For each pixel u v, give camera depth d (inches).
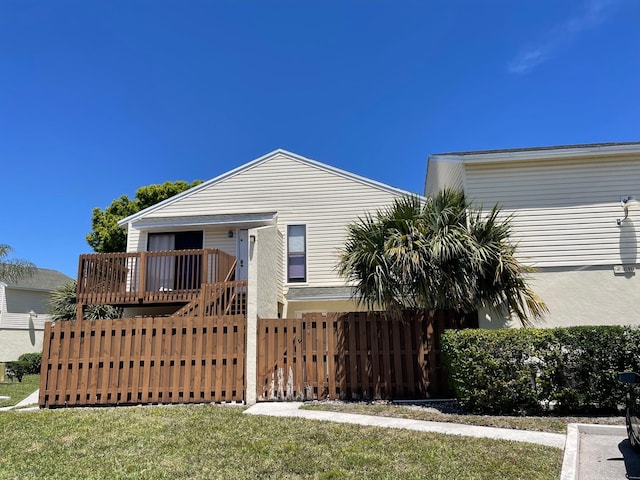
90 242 1179.9
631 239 381.7
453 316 339.6
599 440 228.7
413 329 336.8
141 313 558.6
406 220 321.7
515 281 319.9
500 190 402.3
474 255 300.4
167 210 582.2
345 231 550.6
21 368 722.8
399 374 329.4
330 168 571.5
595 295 375.6
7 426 254.5
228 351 328.5
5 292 1003.3
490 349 280.8
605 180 394.3
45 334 330.6
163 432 235.6
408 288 317.4
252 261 341.4
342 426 244.7
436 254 295.6
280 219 563.8
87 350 328.8
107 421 260.7
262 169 580.4
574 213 391.2
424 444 209.9
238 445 210.8
